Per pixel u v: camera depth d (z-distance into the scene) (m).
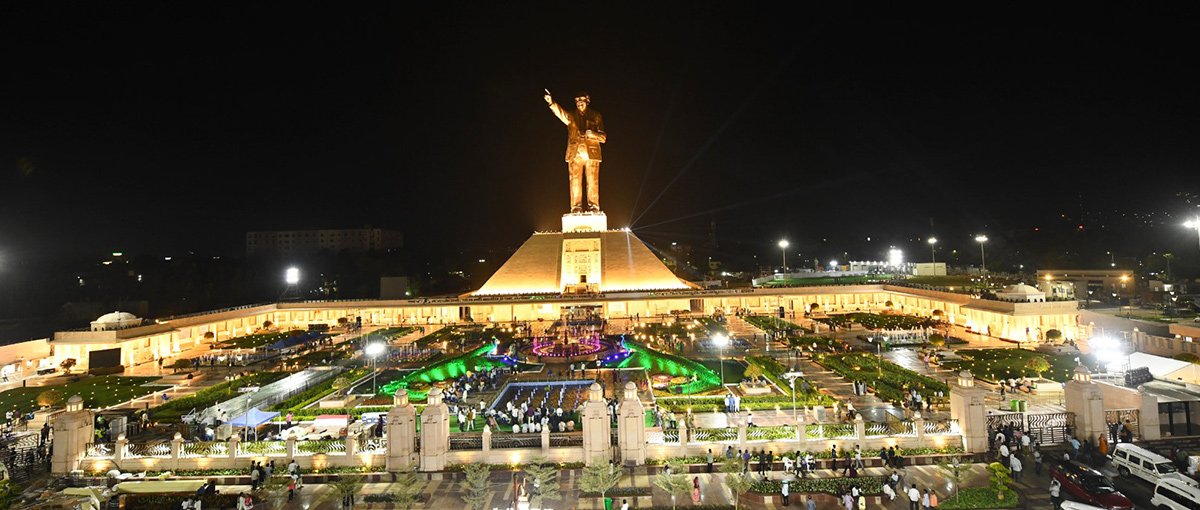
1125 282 120.88
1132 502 30.81
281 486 33.56
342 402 52.88
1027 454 37.12
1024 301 79.19
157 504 33.44
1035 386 50.56
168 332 82.94
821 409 44.31
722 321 100.69
